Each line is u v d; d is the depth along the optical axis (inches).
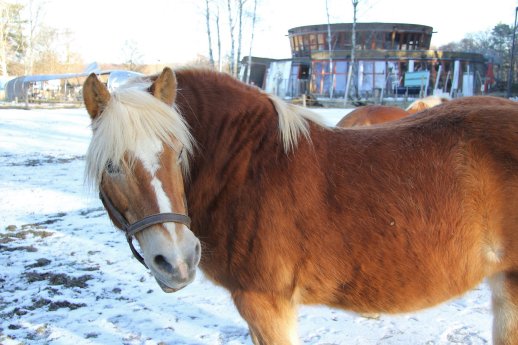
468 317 151.7
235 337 144.0
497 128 91.4
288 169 95.5
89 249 217.6
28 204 294.7
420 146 94.6
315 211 93.4
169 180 83.4
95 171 85.3
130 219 85.1
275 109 102.3
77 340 142.5
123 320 154.3
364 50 1462.8
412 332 143.9
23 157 462.9
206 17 1165.7
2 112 948.6
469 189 89.6
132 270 194.4
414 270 92.0
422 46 1653.5
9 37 2091.5
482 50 2319.1
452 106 105.7
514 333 92.3
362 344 138.3
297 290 98.1
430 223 90.4
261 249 94.0
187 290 177.3
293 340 98.0
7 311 158.6
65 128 689.0
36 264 199.0
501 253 90.1
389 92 1453.0
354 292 96.2
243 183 96.8
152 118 82.7
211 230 99.2
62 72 2206.0
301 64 1568.7
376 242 91.9
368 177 93.8
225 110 102.6
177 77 107.7
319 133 101.0
